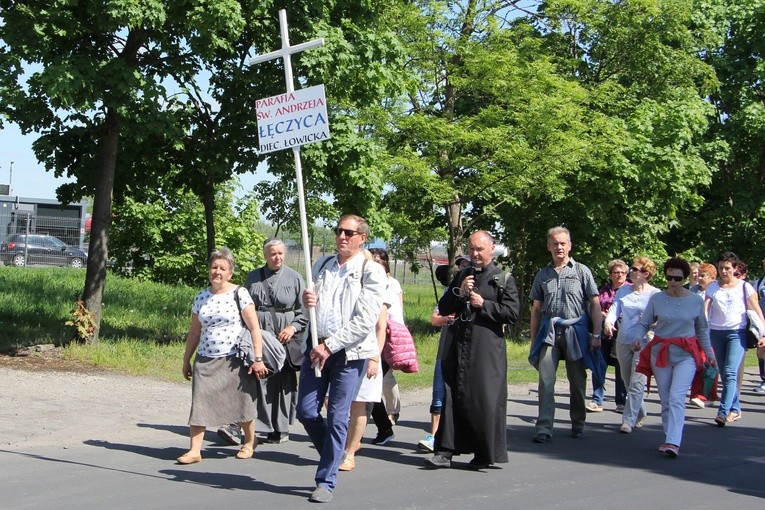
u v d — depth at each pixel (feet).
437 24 61.93
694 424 36.19
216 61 49.83
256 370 25.72
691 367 29.68
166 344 50.08
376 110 58.70
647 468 26.96
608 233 72.49
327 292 22.82
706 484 25.05
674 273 30.25
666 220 76.23
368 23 51.85
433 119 60.44
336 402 22.15
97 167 50.19
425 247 68.59
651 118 71.00
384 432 29.81
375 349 22.43
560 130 61.93
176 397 36.73
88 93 41.34
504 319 25.73
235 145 50.14
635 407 33.27
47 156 50.01
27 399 33.91
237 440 28.60
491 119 61.93
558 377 49.57
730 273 36.81
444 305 26.27
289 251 112.98
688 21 77.46
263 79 48.96
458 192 62.28
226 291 25.75
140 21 40.09
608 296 41.11
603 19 72.18
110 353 43.88
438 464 26.07
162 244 99.86
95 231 46.60
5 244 117.39
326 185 51.83
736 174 91.81
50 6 41.73
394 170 58.59
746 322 36.45
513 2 65.46
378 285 22.49
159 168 53.42
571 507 21.95
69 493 21.90
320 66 46.57
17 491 21.95
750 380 53.52
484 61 59.82
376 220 56.85
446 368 26.21
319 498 21.75
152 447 27.81
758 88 88.48
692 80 78.13
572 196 71.10
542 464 27.12
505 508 21.67
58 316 55.52
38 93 42.63
